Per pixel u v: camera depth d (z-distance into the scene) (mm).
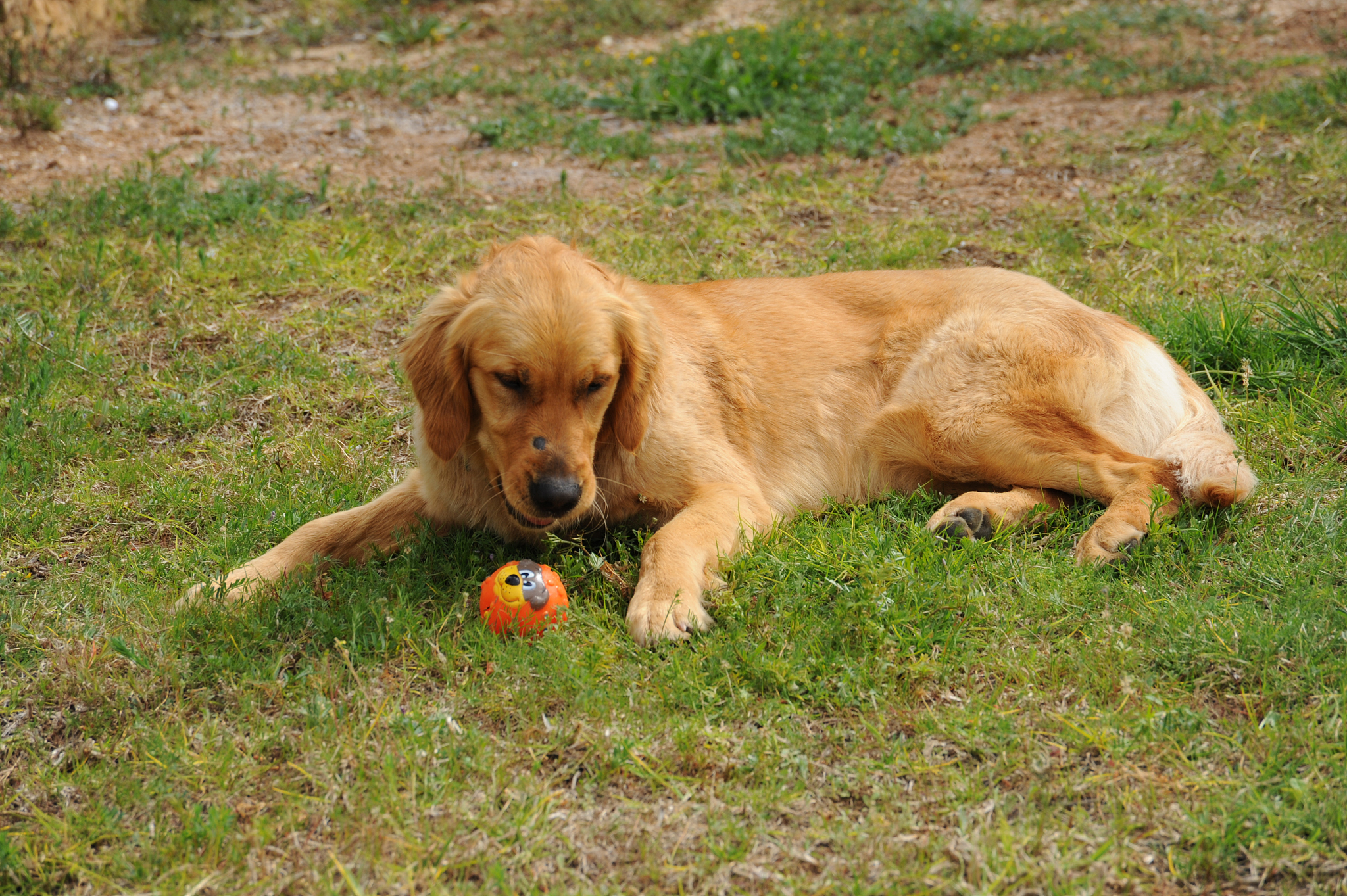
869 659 3092
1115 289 5855
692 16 13539
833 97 9453
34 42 10500
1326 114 7797
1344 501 3797
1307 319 5016
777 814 2604
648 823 2582
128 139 8812
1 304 5754
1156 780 2643
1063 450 4004
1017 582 3488
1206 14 12023
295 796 2682
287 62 11641
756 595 3498
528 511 3389
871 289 4648
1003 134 8672
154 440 4762
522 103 10000
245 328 5688
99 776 2789
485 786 2695
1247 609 3236
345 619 3355
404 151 8773
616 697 2984
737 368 4301
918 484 4406
